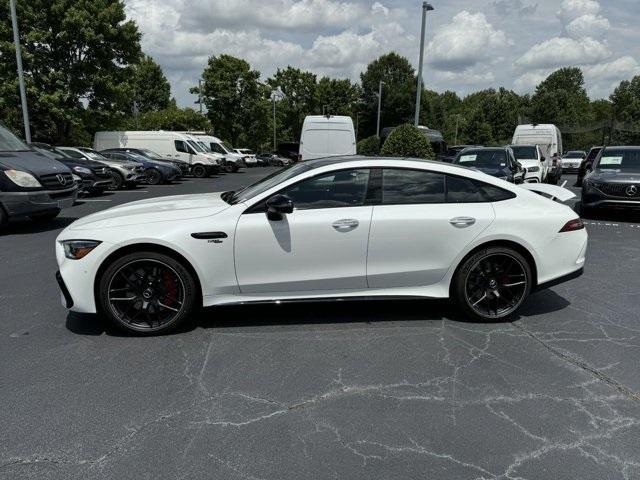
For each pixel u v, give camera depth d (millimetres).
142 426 2801
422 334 4117
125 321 3973
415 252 4164
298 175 4121
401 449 2615
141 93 67938
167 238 3852
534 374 3439
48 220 9727
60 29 27094
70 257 3871
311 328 4219
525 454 2580
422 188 4238
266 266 4016
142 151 23109
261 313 4539
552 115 80312
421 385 3277
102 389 3193
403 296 4246
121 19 28500
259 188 4402
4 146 9055
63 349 3775
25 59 26031
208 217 3973
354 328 4227
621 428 2811
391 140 16703
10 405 3000
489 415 2934
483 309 4379
